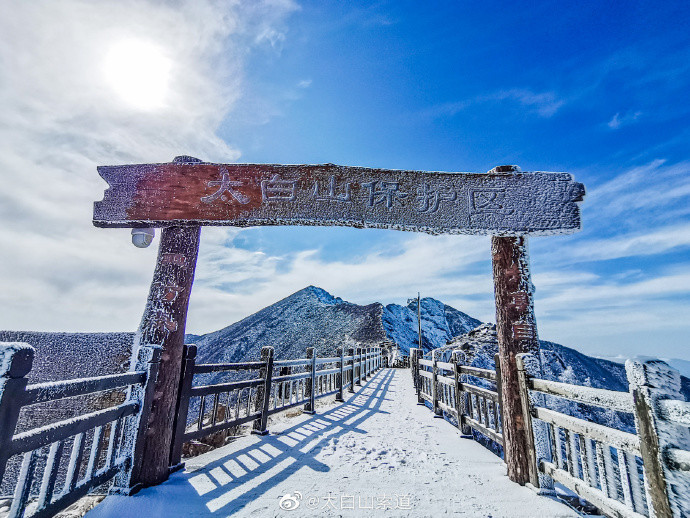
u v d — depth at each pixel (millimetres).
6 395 1662
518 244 3523
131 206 3500
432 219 3471
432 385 6848
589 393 2186
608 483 2092
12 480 4855
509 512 2529
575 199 3459
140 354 3053
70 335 7582
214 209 3486
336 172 3604
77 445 2213
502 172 3580
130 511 2467
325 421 5906
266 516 2445
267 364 5090
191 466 3463
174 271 3352
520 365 3195
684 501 1366
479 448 4344
